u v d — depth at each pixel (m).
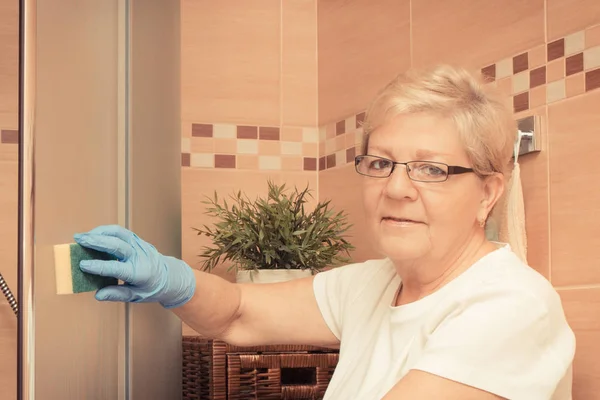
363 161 1.29
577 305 1.61
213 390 1.91
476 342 1.14
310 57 2.62
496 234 1.69
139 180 1.40
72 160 1.14
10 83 0.98
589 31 1.61
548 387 1.17
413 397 1.11
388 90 1.27
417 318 1.29
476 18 1.94
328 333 1.57
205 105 2.51
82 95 1.19
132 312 1.37
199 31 2.53
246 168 2.54
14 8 0.98
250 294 1.57
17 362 0.95
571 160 1.64
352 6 2.45
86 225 1.20
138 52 1.41
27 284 0.94
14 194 0.99
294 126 2.59
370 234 1.29
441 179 1.22
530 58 1.76
